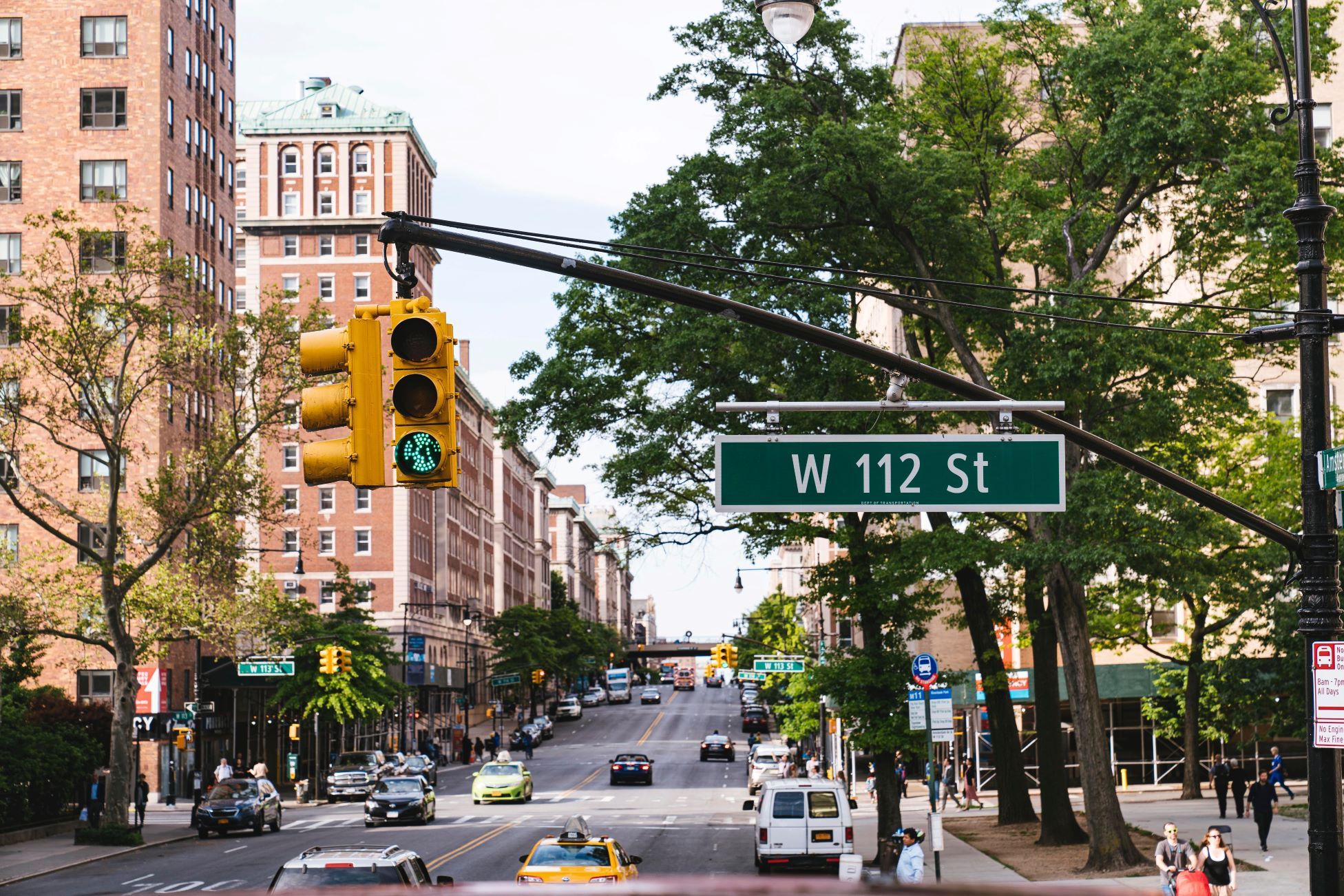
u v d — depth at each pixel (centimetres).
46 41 7300
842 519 3659
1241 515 1413
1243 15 3031
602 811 5662
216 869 3703
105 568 4603
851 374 3294
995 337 3562
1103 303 2919
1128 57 2894
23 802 4834
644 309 3369
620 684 17488
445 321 1112
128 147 7238
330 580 11019
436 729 11744
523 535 18012
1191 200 3114
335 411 1099
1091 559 2766
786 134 3086
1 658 5119
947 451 1318
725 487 1309
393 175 12456
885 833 3422
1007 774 4303
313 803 6888
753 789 5484
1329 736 1354
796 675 6034
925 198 3014
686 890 355
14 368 4603
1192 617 5025
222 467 4672
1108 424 2969
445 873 3403
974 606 3822
